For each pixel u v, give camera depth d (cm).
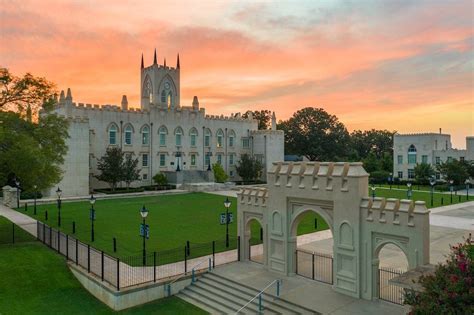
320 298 1900
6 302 1955
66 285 2177
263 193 2377
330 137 10975
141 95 8625
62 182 5591
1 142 2898
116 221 3781
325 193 2028
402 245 1781
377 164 9581
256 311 1838
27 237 3038
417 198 5831
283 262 2236
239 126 8438
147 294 2023
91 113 6347
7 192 4631
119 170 6031
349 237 1939
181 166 7481
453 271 1288
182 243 2925
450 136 9444
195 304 1992
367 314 1711
